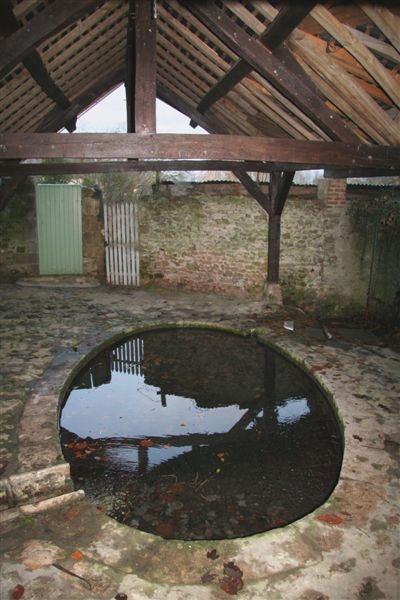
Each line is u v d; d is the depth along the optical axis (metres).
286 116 5.08
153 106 3.43
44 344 6.31
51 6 2.86
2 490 3.27
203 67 5.31
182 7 4.01
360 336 6.99
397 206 7.63
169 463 4.02
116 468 3.91
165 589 2.55
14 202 9.37
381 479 3.55
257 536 2.97
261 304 8.45
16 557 2.74
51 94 5.19
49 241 9.78
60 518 3.10
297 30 3.30
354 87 3.59
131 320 7.49
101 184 9.63
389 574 2.67
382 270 8.21
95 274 10.12
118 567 2.70
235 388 5.57
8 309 7.86
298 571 2.69
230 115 6.34
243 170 7.19
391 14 2.74
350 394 4.95
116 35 4.91
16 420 4.29
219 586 2.58
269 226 8.16
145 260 9.77
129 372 5.99
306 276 8.62
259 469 3.95
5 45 2.86
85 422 4.70
